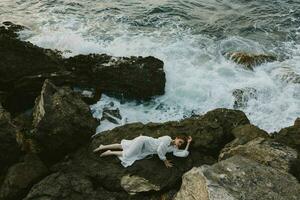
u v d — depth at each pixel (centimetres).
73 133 894
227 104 1093
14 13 1502
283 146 834
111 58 1140
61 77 1080
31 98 1065
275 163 791
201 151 895
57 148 890
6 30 1248
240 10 1594
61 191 778
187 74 1164
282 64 1238
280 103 1099
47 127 878
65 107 912
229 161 751
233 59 1232
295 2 1678
